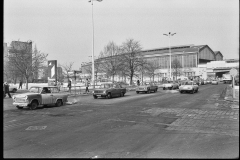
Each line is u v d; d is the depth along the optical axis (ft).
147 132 23.09
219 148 17.34
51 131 23.81
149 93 89.10
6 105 50.11
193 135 21.70
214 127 25.25
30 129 24.88
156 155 15.84
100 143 19.08
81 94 84.58
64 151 16.99
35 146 18.33
